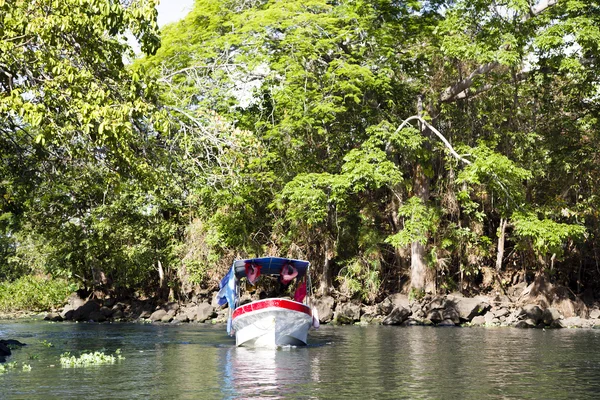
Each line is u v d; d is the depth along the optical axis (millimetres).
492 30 36469
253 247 42625
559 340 27234
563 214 40281
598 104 40781
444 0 40625
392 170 36719
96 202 38156
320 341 27031
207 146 24922
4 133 24328
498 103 42281
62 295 51344
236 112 38031
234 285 26484
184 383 15828
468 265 42719
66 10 18281
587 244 42938
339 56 40188
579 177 40938
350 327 35562
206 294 44469
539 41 35250
